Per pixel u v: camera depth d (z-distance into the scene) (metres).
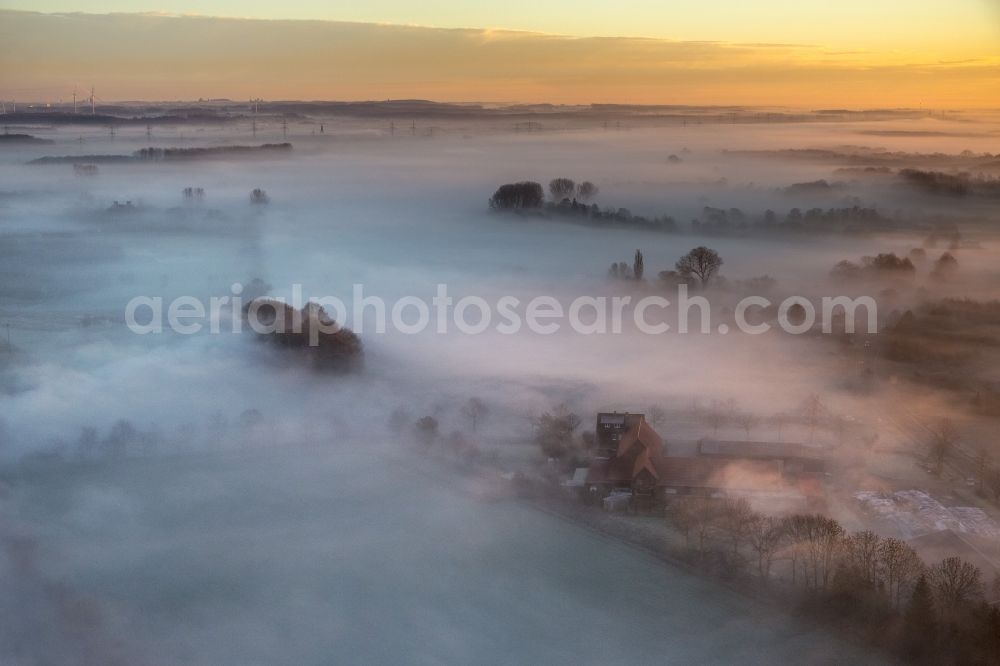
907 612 84.88
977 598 87.88
